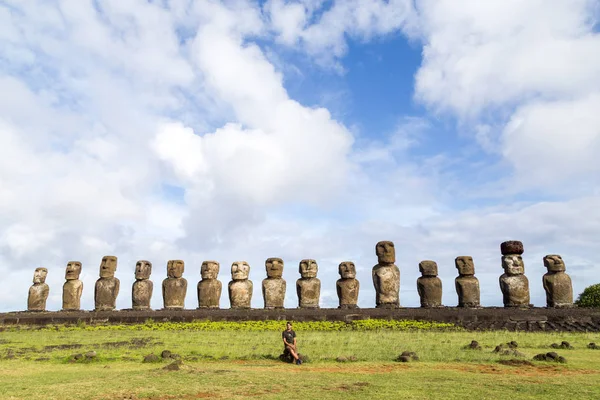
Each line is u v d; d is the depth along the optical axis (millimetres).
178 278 30328
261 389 9500
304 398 8719
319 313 25859
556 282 26688
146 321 26719
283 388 9602
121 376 10820
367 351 15180
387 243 28734
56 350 16391
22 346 17641
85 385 9766
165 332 22094
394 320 24500
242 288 29875
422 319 24516
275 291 29281
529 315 23172
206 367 12516
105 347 17078
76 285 31531
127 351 15773
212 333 21391
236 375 10953
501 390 9406
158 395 9023
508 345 16250
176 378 10539
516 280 27000
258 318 26297
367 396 8875
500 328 22000
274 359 14117
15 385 9852
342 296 28500
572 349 15805
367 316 25375
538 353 14867
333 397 8797
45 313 28906
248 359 14117
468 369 12141
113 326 25328
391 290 28125
